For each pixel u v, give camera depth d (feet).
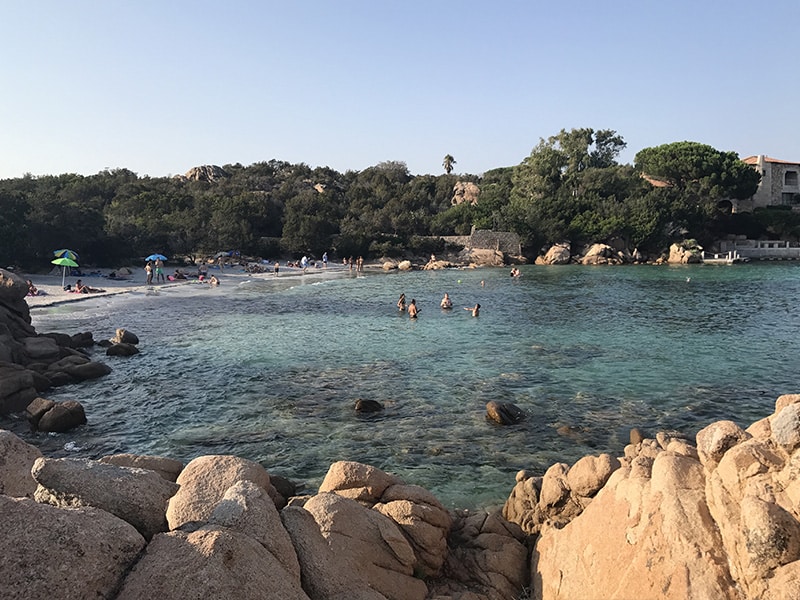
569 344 94.58
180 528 16.71
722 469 18.97
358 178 492.54
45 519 13.48
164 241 251.19
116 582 13.87
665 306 141.69
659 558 18.71
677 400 63.46
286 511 21.45
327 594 19.08
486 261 307.58
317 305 144.25
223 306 140.77
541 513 30.86
